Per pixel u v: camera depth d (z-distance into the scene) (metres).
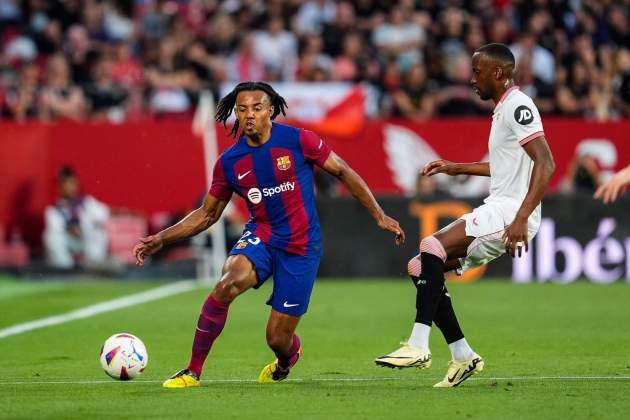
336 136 64.50
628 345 37.84
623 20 79.38
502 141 28.70
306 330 42.75
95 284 62.59
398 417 24.41
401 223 61.41
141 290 59.06
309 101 68.81
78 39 82.62
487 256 28.95
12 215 64.00
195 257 64.88
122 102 70.88
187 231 29.19
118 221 64.38
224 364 34.06
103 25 83.81
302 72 76.00
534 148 27.83
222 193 29.00
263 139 28.31
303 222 28.45
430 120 64.25
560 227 60.78
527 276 61.19
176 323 45.38
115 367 28.89
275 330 28.72
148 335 41.62
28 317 47.69
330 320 45.81
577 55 74.88
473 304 51.00
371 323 44.84
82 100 70.88
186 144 63.94
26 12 85.12
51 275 64.38
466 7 81.81
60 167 64.00
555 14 79.06
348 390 28.23
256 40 80.38
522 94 28.47
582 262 60.75
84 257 64.44
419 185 62.12
